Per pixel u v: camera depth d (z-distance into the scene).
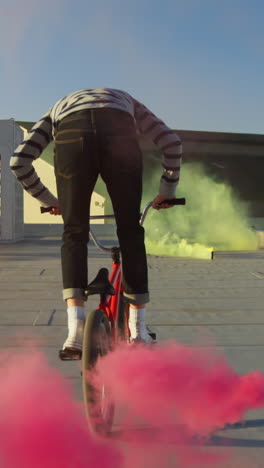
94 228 20.44
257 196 28.31
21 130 15.48
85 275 1.98
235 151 27.48
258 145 27.67
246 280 6.25
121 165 1.94
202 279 6.32
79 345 1.88
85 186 1.94
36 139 2.10
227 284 5.91
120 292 2.28
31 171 2.15
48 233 20.58
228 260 8.91
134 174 1.97
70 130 1.94
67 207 1.97
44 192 2.23
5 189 14.40
